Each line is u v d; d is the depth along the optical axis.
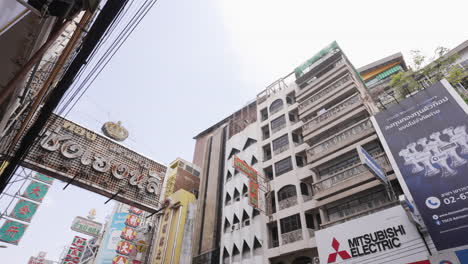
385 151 15.11
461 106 13.42
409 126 14.85
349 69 23.42
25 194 27.75
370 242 13.05
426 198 12.36
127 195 22.67
